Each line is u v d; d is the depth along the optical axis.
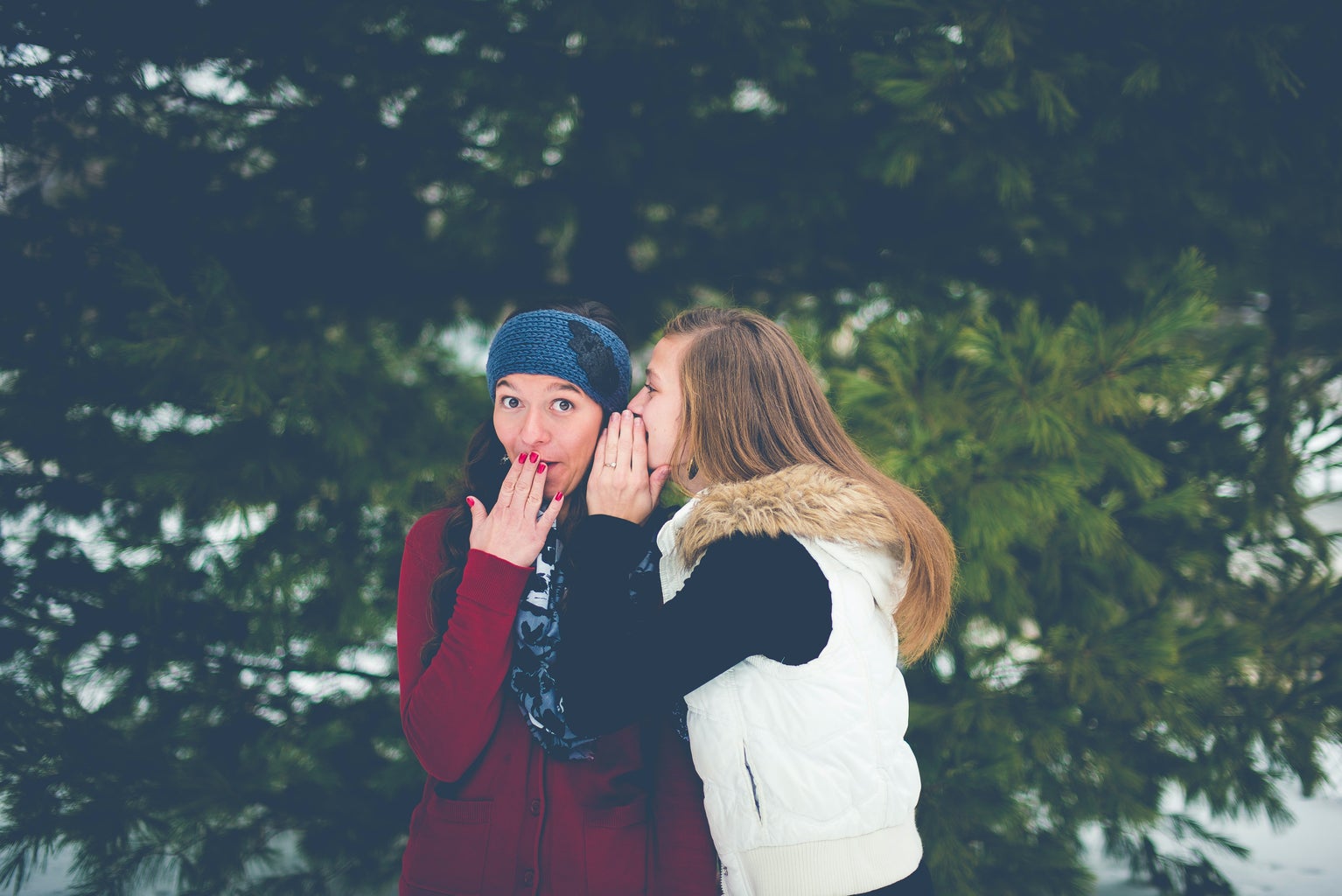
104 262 2.45
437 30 2.50
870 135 2.68
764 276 3.01
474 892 1.24
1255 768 2.36
